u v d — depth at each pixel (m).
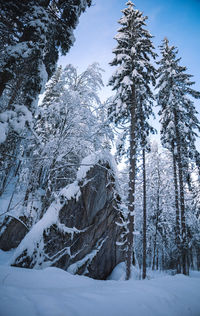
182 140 13.19
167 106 13.62
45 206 7.86
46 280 3.76
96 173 9.09
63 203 7.66
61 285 3.65
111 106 10.05
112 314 2.29
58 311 2.04
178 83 13.62
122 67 9.85
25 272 4.04
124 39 10.65
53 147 8.32
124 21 11.01
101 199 8.97
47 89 16.67
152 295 3.21
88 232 7.94
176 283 4.38
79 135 8.88
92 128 9.31
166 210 17.05
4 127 4.17
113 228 9.22
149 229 17.38
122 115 10.96
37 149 7.85
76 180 8.69
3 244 9.03
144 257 9.93
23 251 5.90
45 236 6.53
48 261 6.19
